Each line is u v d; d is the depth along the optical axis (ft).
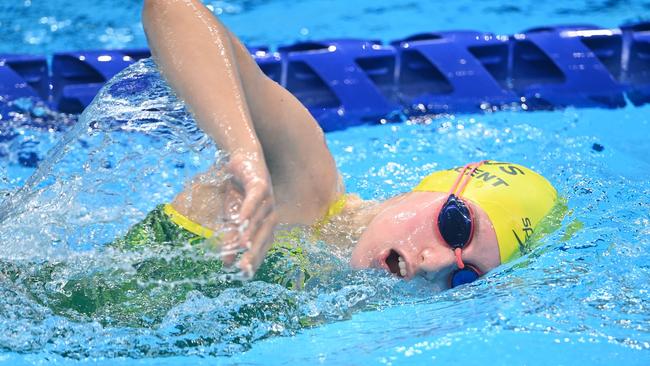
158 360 23.50
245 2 69.72
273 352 24.12
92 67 47.93
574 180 38.01
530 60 53.26
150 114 25.32
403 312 26.63
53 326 24.26
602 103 49.60
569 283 27.30
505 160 41.88
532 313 25.53
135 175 25.99
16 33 59.67
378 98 49.14
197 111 21.84
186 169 25.36
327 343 24.64
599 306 25.95
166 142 26.07
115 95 25.86
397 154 42.73
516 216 29.48
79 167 28.17
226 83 22.15
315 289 27.32
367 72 51.47
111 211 25.27
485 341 24.09
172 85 22.62
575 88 51.13
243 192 20.30
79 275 25.08
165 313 25.03
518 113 48.24
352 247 29.19
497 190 29.76
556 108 48.85
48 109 45.47
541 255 29.45
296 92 49.70
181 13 23.21
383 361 23.34
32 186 27.04
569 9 66.64
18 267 25.26
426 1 69.82
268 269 27.12
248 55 25.39
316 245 28.78
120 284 25.26
